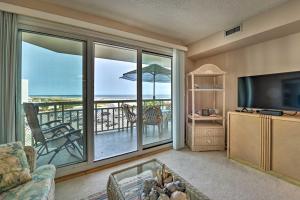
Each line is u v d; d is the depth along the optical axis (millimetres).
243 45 2818
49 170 1477
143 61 3027
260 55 2678
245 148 2447
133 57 2910
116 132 3273
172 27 2711
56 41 2184
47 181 1303
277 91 2293
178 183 1192
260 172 2230
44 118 2139
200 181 2023
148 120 3172
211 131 3111
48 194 1182
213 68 3072
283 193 1772
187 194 1132
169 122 3494
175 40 3258
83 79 2367
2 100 1715
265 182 1990
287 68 2346
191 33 2949
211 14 2275
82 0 1959
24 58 1988
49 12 1993
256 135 2297
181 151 3119
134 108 2988
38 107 2088
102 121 3324
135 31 2727
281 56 2414
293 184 1939
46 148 2172
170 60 3424
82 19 2230
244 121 2455
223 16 2326
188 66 3680
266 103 2426
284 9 1969
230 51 3152
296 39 2254
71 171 2236
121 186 1382
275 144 2104
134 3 2021
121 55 2947
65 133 2289
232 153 2641
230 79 3170
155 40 2857
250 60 2826
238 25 2539
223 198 1700
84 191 1863
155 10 2188
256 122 2295
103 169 2434
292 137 1939
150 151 3074
